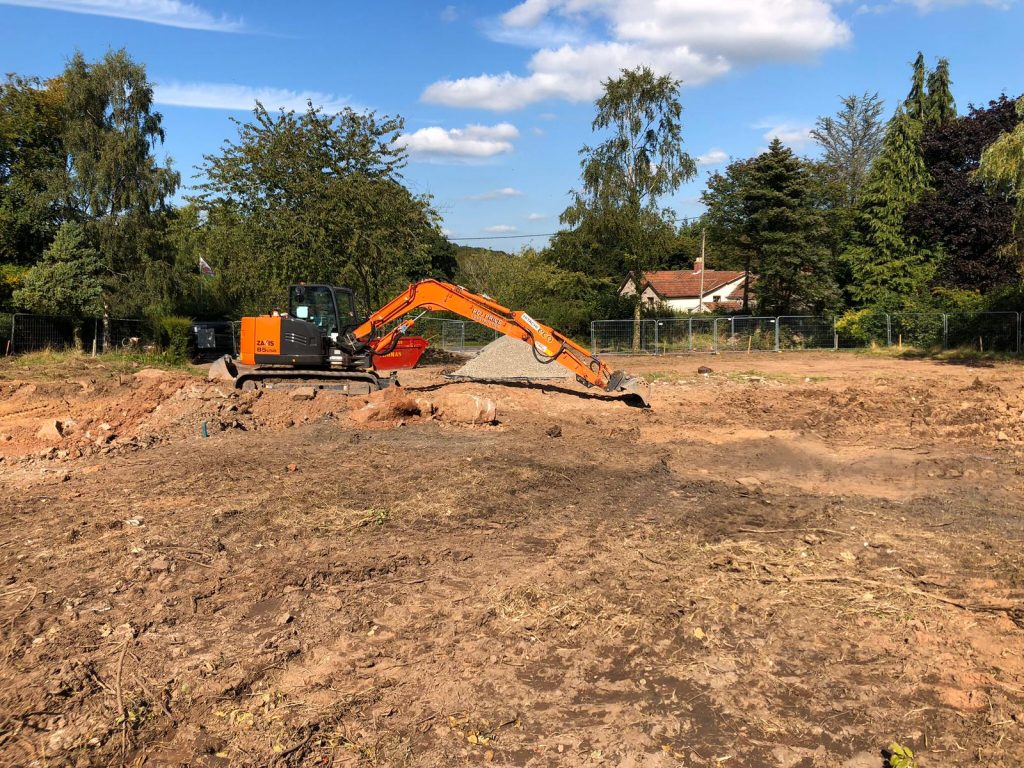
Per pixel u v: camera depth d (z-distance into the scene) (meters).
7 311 26.61
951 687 4.36
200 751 3.77
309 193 25.55
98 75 27.94
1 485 8.81
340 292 15.52
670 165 33.03
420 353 21.20
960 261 33.84
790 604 5.46
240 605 5.45
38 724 3.94
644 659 4.70
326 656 4.74
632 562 6.30
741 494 8.55
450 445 11.02
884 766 3.68
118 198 28.25
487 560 6.40
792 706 4.20
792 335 34.38
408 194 27.81
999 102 34.53
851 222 36.94
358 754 3.77
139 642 4.87
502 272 49.22
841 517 7.62
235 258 25.78
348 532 7.07
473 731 3.96
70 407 14.73
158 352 26.91
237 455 10.21
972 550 6.59
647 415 14.35
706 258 62.25
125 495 8.31
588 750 3.80
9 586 5.76
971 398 16.38
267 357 14.30
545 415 14.18
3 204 29.12
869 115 54.38
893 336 32.03
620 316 38.19
